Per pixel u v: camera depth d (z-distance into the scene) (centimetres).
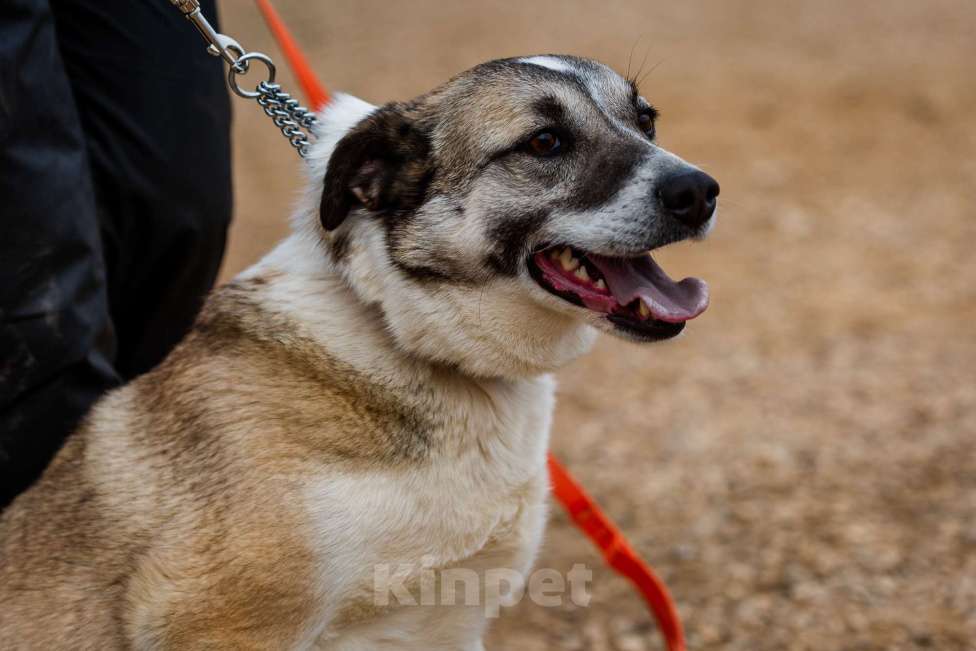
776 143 1055
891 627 394
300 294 302
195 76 355
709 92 1199
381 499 287
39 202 307
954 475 496
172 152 351
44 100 307
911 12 1554
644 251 304
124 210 353
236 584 277
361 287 298
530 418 314
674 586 436
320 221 303
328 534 281
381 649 306
